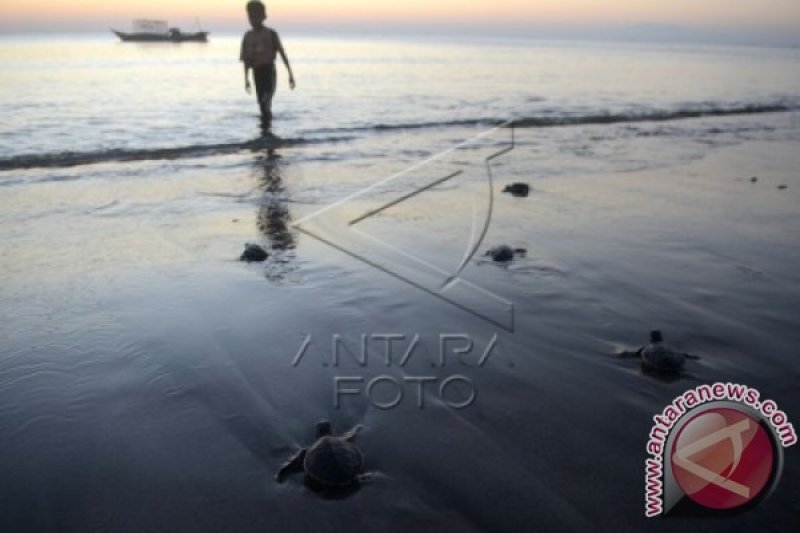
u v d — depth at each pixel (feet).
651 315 17.33
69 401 12.75
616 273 20.45
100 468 10.80
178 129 46.60
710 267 21.13
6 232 23.21
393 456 11.24
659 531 9.48
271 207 27.63
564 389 13.53
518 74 113.19
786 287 19.47
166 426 12.05
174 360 14.46
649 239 24.09
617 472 10.85
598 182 33.65
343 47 312.50
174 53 198.18
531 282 19.61
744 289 19.25
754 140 48.55
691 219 26.86
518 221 26.27
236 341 15.47
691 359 14.89
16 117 49.52
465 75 108.47
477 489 10.39
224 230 24.34
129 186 30.50
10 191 28.86
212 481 10.55
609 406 12.88
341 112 57.93
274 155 38.63
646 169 37.17
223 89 75.31
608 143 45.70
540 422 12.32
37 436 11.58
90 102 59.93
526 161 38.83
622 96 77.61
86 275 19.42
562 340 15.81
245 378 13.83
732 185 33.42
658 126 54.39
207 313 16.98
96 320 16.35
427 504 10.04
